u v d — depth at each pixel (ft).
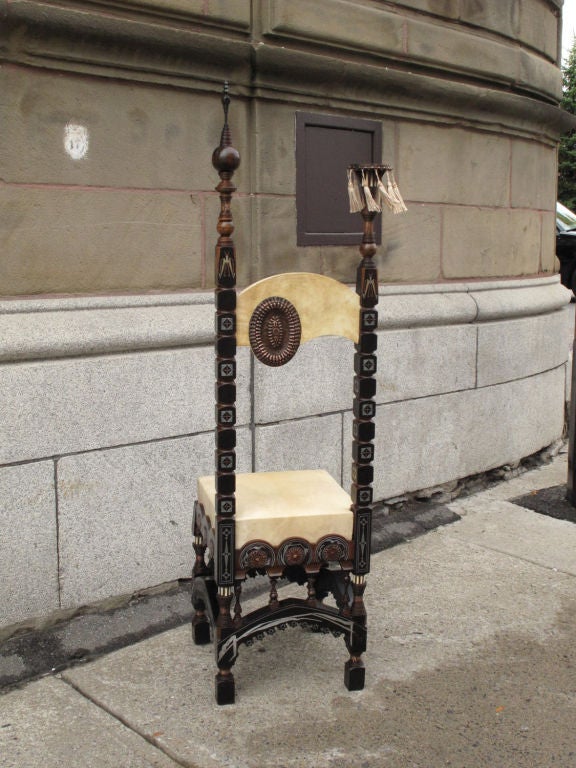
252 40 11.80
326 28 12.51
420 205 14.62
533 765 7.93
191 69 11.06
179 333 11.00
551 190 18.66
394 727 8.52
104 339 10.32
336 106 12.91
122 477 10.72
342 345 13.16
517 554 13.19
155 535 11.14
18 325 9.74
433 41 14.25
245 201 12.08
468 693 9.17
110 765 7.89
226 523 8.54
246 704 8.91
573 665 9.80
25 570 9.98
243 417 12.05
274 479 9.87
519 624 10.82
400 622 10.84
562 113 17.65
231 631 8.74
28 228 9.94
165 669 9.67
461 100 14.73
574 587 11.97
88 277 10.53
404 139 14.14
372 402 8.84
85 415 10.28
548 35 17.62
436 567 12.64
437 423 15.10
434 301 14.73
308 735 8.36
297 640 10.37
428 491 15.25
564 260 42.06
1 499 9.69
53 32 9.68
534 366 17.44
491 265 16.37
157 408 10.94
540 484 16.81
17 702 9.00
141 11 10.55
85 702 9.01
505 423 16.72
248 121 11.96
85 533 10.46
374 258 13.94
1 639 9.87
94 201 10.47
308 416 12.87
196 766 7.86
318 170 12.84
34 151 9.88
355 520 8.89
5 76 9.55
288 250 12.59
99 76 10.30
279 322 8.62
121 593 10.90
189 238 11.48
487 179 15.99
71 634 10.19
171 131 11.10
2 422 9.59
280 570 8.80
